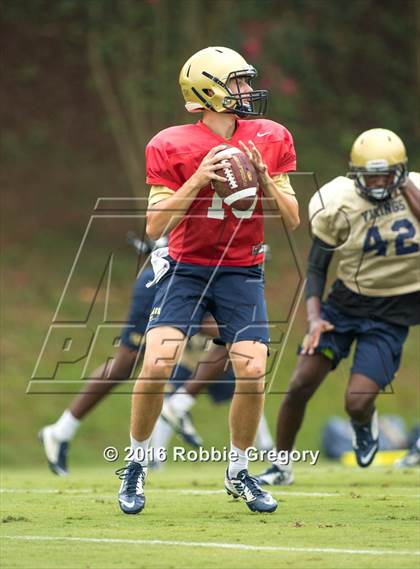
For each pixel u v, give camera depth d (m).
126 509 17.94
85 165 57.59
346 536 15.48
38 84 57.91
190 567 13.16
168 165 17.61
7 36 57.34
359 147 22.86
